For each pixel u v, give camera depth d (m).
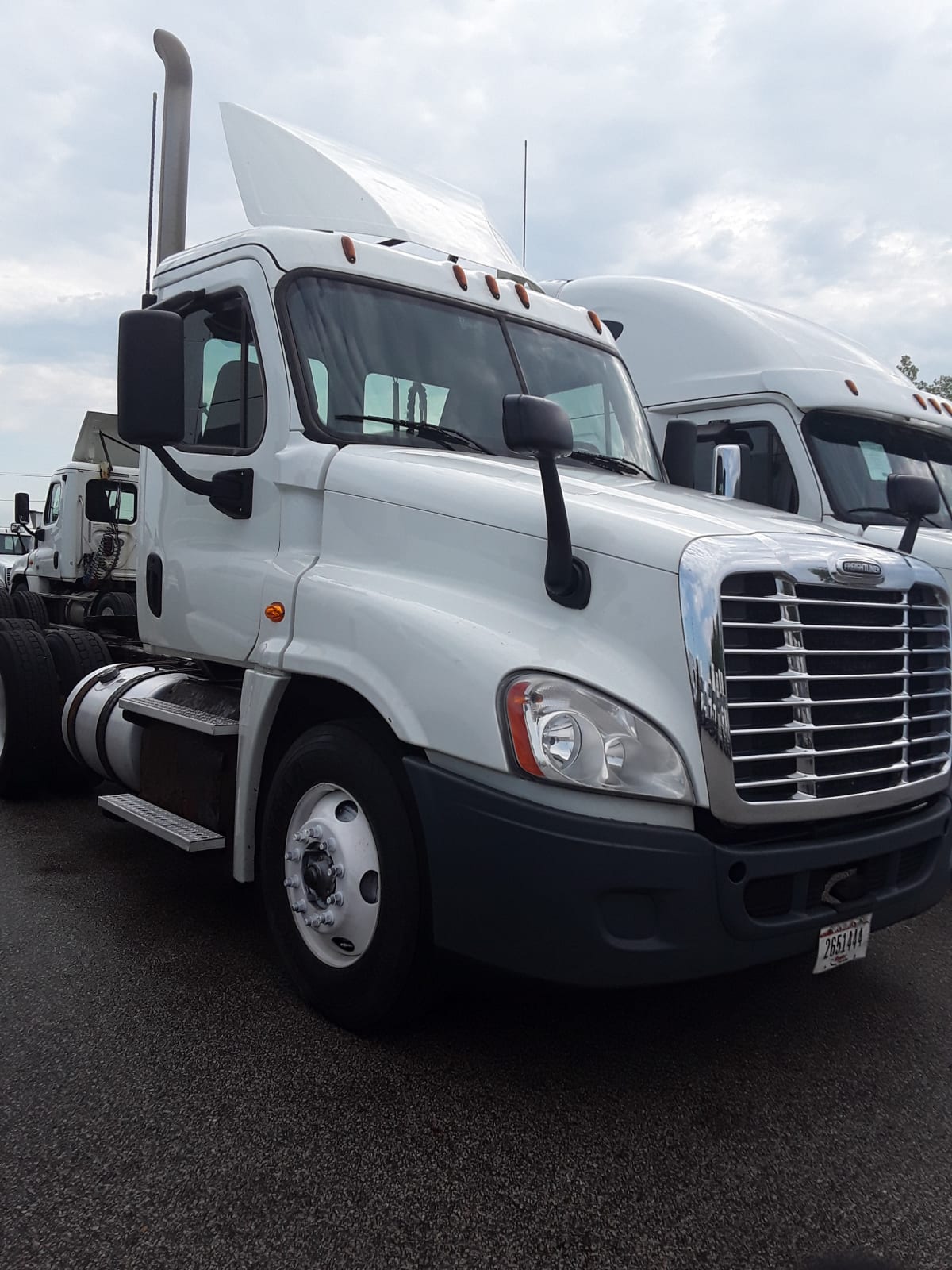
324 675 3.43
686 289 7.45
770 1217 2.61
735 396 6.95
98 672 5.47
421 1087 3.15
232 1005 3.66
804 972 4.23
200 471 4.36
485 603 3.21
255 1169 2.70
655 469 4.96
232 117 4.85
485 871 2.94
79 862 5.23
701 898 2.87
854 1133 3.01
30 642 6.23
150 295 4.90
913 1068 3.43
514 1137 2.90
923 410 7.30
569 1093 3.16
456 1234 2.48
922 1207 2.67
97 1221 2.47
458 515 3.38
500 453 4.17
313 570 3.70
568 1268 2.39
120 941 4.21
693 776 2.87
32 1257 2.35
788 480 6.68
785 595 3.04
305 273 4.09
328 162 4.83
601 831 2.82
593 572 3.07
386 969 3.25
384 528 3.57
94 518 12.57
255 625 3.91
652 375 7.44
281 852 3.68
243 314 4.21
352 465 3.72
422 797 3.07
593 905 2.83
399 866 3.20
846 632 3.21
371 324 4.15
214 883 4.98
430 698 3.07
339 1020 3.47
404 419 4.06
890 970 4.31
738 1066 3.39
